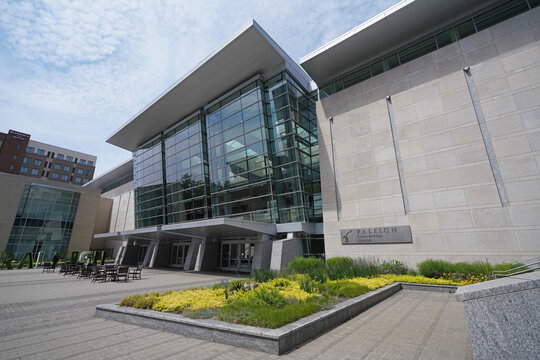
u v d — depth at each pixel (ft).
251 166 73.72
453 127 49.01
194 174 90.94
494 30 47.80
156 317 20.83
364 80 65.05
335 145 65.36
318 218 69.67
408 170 52.95
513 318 10.71
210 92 85.30
